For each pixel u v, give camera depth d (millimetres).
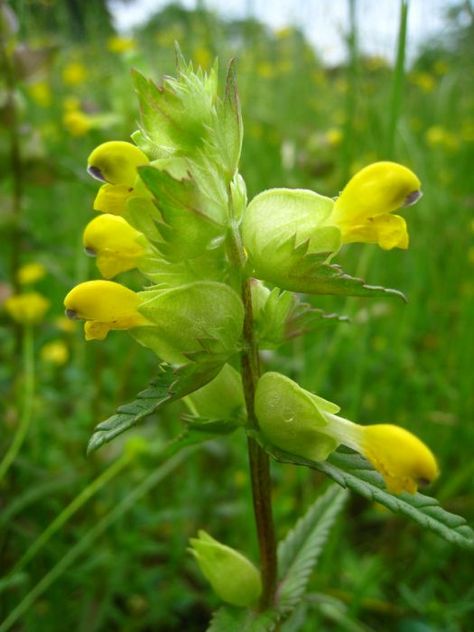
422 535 103
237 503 106
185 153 49
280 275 50
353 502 113
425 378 131
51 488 96
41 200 192
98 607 90
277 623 61
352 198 52
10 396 116
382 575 96
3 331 143
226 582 58
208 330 49
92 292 51
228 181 50
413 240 160
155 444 105
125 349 136
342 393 126
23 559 89
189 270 52
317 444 50
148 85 48
